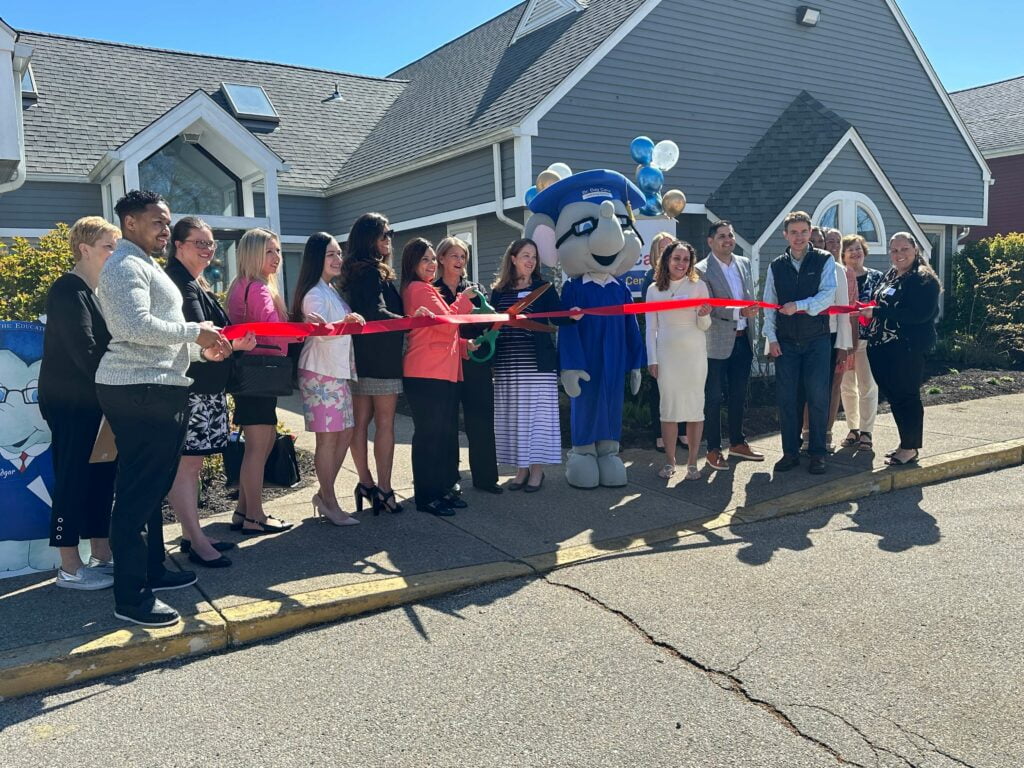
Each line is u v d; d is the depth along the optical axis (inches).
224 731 114.1
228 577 163.6
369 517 207.0
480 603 157.5
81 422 154.0
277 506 218.2
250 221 520.1
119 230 154.3
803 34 557.0
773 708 117.6
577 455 234.4
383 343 195.2
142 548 140.8
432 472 207.9
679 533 194.7
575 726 113.9
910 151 622.5
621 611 151.9
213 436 169.6
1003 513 211.0
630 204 237.6
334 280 202.4
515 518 205.8
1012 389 401.7
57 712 120.3
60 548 159.2
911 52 617.3
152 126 475.5
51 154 526.6
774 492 224.8
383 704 120.6
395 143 596.4
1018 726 111.9
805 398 252.5
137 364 133.6
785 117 540.4
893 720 114.0
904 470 242.2
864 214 526.6
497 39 656.4
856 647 135.6
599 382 229.5
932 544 186.5
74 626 139.9
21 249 228.1
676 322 231.5
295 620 147.2
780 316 243.3
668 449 240.8
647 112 488.7
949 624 143.6
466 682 126.7
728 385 268.8
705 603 154.6
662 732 112.1
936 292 237.8
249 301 179.0
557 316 216.7
